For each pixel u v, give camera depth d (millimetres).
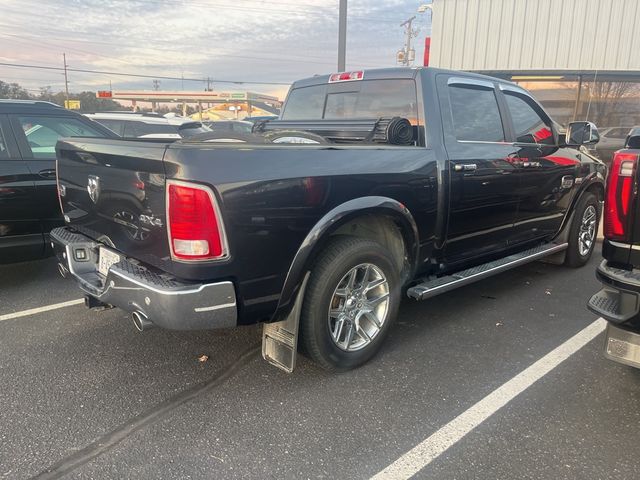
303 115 4746
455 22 13406
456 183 3729
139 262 2893
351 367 3328
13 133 4695
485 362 3473
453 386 3164
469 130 3975
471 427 2746
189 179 2434
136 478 2367
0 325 4055
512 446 2588
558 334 3920
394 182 3275
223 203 2500
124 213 2900
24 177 4637
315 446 2596
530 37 12906
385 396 3051
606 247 2828
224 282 2592
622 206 2697
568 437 2658
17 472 2393
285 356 3025
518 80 13227
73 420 2797
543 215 4875
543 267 5711
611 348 2787
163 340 3795
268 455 2527
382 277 3363
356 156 3107
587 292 4871
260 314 2807
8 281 5172
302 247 2838
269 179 2658
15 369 3346
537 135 4777
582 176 5293
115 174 2896
